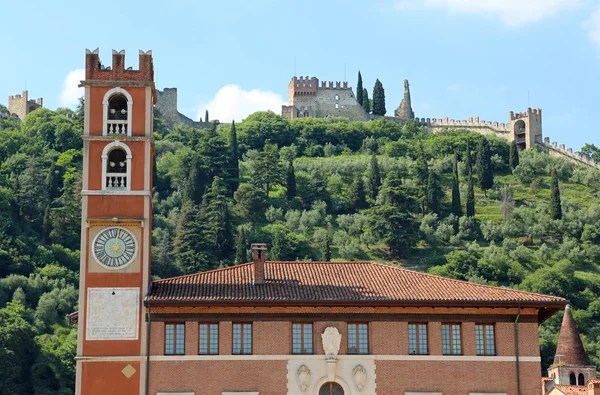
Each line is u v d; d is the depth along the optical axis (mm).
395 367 71062
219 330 70812
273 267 77562
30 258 196500
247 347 71000
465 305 71438
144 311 70625
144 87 74625
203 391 69750
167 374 69750
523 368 71625
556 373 113500
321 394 70625
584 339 172500
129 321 70375
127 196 72500
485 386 71188
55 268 193750
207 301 69875
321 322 71562
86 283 70875
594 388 92125
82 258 71188
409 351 71625
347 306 71250
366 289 73250
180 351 70438
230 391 69812
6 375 146500
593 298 197875
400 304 71000
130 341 70125
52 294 178625
